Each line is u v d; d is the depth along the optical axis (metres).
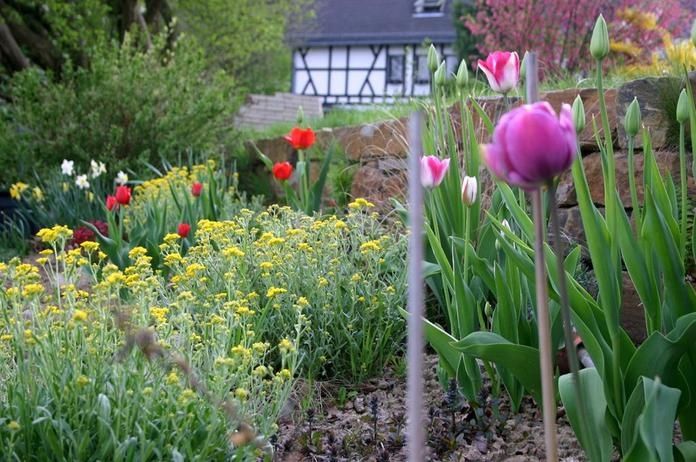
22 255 7.09
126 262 5.30
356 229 4.42
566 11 8.64
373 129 6.67
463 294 3.17
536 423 3.18
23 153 8.98
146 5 13.28
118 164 8.70
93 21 12.37
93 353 2.52
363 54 30.78
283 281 3.91
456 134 4.95
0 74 12.17
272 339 3.71
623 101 4.27
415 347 1.41
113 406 2.46
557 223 1.67
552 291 2.57
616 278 2.41
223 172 7.39
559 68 8.23
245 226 4.38
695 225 2.68
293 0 22.83
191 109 9.24
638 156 4.21
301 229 4.27
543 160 1.53
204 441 2.51
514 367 2.76
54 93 9.36
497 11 9.62
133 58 9.66
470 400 3.19
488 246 3.65
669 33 8.62
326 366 3.80
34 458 2.43
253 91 21.78
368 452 3.00
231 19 16.64
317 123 9.46
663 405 2.14
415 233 1.41
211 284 3.92
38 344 2.53
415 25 30.34
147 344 2.37
